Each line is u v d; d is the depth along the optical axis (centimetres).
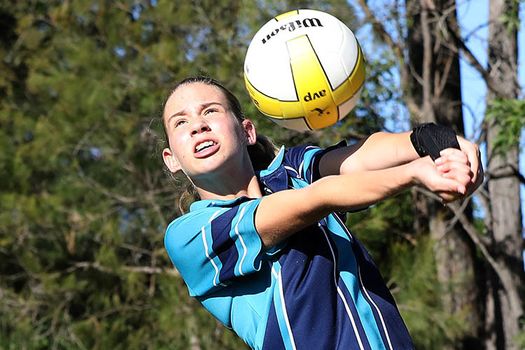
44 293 2878
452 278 2773
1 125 3108
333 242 766
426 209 2816
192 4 2775
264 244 735
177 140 777
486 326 3005
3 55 3209
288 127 849
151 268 2778
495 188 3003
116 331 2750
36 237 2873
